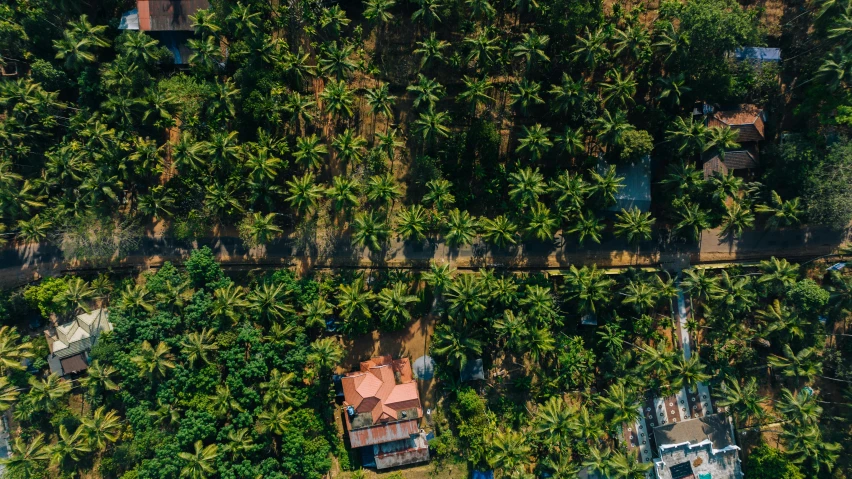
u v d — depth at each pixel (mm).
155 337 63812
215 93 61156
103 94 64250
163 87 62750
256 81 61312
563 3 58688
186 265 64188
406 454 67375
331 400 66688
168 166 67375
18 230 67188
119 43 63594
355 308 62094
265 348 62844
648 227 62156
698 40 58188
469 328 64812
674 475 65688
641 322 64500
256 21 62312
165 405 62406
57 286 65688
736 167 65312
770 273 62906
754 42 61250
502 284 62469
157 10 63750
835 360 64812
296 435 62688
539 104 66062
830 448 61312
